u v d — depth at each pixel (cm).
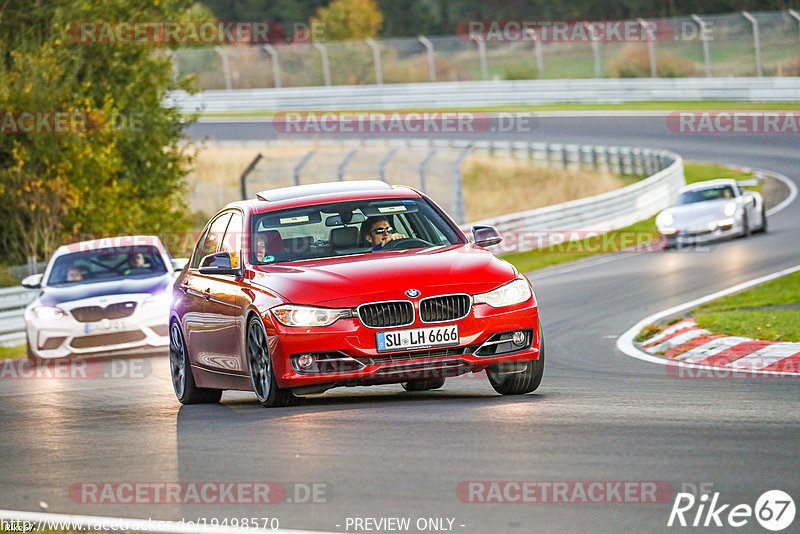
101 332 4997
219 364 3256
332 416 2789
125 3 9981
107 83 9994
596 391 3091
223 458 2389
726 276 6419
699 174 12912
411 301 2794
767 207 10675
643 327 4822
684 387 3127
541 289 6800
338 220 3184
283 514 1886
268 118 19088
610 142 15138
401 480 2058
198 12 11381
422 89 18725
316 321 2789
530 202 13375
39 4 9750
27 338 5069
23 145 8975
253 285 3011
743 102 16300
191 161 10606
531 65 19050
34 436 2986
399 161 14938
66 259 5559
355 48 19838
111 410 3459
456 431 2475
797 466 1986
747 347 3956
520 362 2917
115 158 9250
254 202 3362
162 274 5375
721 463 2041
